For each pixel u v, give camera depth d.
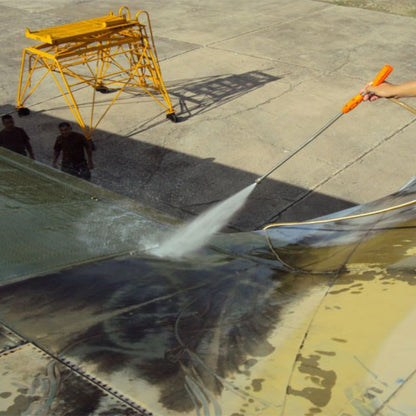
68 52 8.33
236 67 11.27
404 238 2.12
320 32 13.43
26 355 1.56
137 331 1.72
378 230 2.30
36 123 8.98
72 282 2.07
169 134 8.62
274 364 1.51
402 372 1.36
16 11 15.43
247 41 12.79
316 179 7.37
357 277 1.92
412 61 11.55
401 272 1.84
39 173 3.30
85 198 3.01
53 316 1.80
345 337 1.56
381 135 8.54
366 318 1.63
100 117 9.20
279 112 9.31
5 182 3.13
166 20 14.50
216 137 8.52
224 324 1.77
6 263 2.21
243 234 2.79
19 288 2.01
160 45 12.52
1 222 2.61
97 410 1.33
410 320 1.55
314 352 1.52
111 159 7.89
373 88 2.61
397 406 1.27
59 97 9.98
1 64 11.54
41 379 1.45
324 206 6.77
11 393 1.39
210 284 2.12
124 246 2.50
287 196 6.98
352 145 8.26
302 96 9.89
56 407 1.34
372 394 1.32
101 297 1.96
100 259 2.33
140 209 2.96
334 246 2.34
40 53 8.41
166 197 6.98
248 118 9.12
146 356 1.57
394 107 9.43
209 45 12.52
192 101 9.74
